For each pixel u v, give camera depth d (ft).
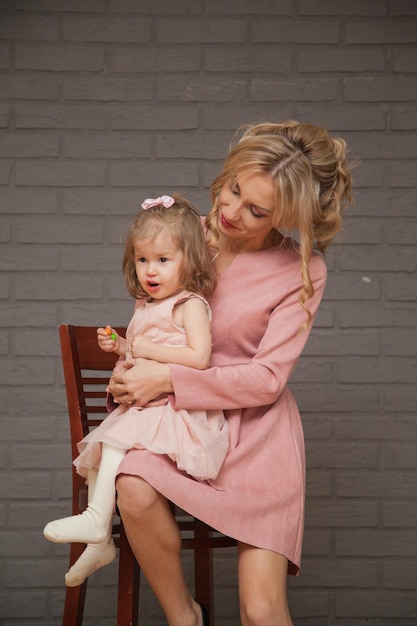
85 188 8.90
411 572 8.75
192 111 8.93
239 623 8.70
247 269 6.02
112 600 8.73
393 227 8.93
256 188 5.48
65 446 8.79
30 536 8.72
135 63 8.94
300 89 8.95
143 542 5.17
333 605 8.75
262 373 5.59
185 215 5.74
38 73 8.91
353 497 8.80
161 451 5.18
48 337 8.81
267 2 8.98
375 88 8.96
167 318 5.66
